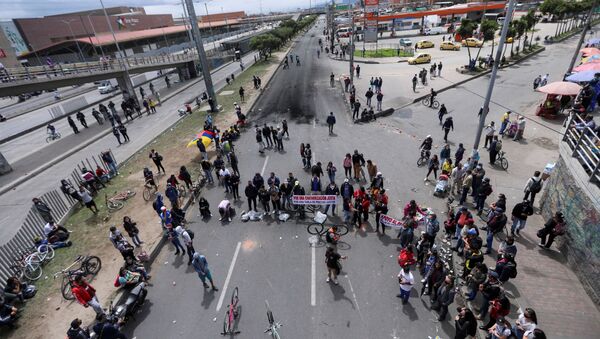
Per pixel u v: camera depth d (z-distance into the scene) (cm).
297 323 894
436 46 5634
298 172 1741
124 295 1019
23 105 4750
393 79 3553
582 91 1789
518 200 1336
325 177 1662
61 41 6606
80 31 7638
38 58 6041
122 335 838
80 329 809
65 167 2158
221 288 1036
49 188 1873
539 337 619
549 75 3173
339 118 2533
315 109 2816
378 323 876
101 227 1411
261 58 6066
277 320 908
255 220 1366
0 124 3678
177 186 1620
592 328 805
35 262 1184
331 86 3547
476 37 5638
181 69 5125
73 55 6669
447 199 1390
